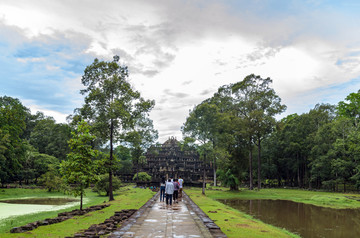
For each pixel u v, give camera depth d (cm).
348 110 6612
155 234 1157
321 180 6850
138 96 3697
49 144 7869
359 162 5356
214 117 5262
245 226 1698
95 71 3519
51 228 1436
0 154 4978
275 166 7706
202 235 1145
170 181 2361
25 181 6706
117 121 3516
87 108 3469
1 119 5306
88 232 1211
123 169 9544
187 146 5909
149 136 7231
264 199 4503
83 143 2253
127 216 1689
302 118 7169
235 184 5575
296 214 2928
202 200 3325
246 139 5753
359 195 4981
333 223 2445
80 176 2141
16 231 1321
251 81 6316
